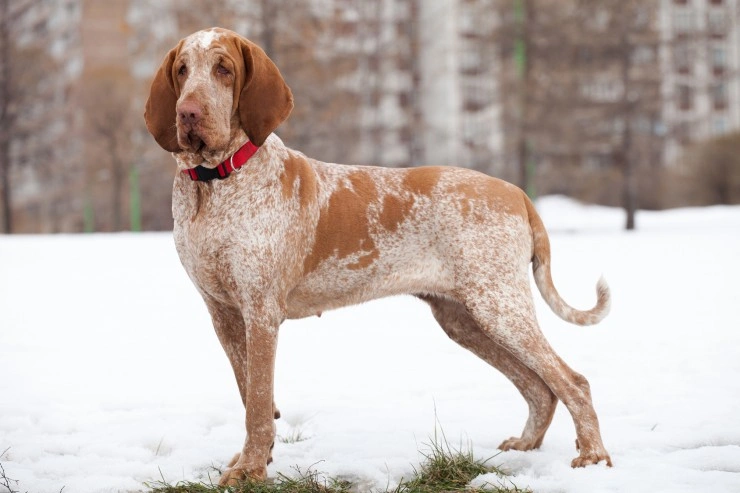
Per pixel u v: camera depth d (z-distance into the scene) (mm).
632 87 31984
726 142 45219
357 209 5641
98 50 63438
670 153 46625
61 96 45094
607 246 20469
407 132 43281
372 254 5656
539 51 33938
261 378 5211
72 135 43656
